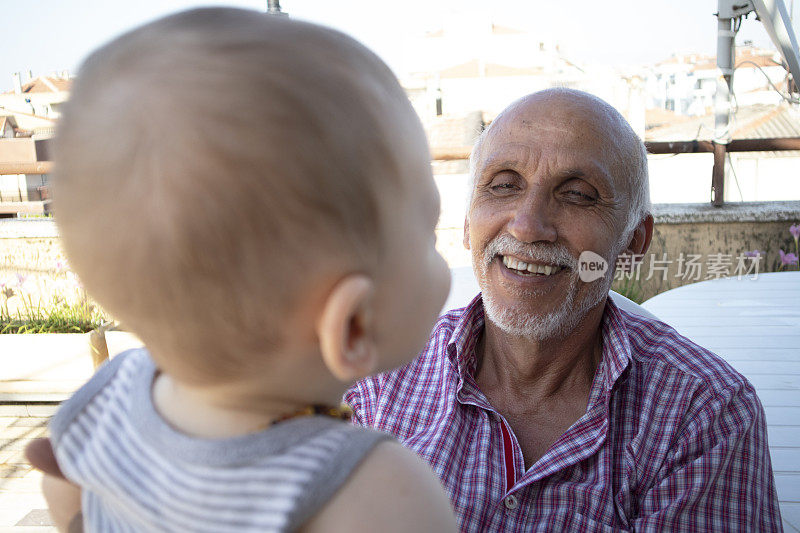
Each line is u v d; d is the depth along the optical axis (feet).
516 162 3.86
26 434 10.78
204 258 1.24
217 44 1.31
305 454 1.49
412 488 1.52
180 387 1.68
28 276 14.29
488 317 4.15
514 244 3.82
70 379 11.63
